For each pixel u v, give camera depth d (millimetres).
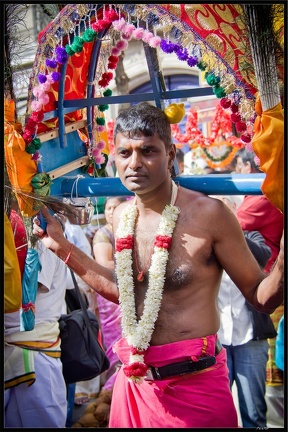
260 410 3990
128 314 2844
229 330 3951
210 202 2811
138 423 2910
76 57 3301
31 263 3260
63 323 3732
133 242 2910
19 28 3363
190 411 2803
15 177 3047
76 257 3119
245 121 2762
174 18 2684
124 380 2965
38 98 2992
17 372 3441
